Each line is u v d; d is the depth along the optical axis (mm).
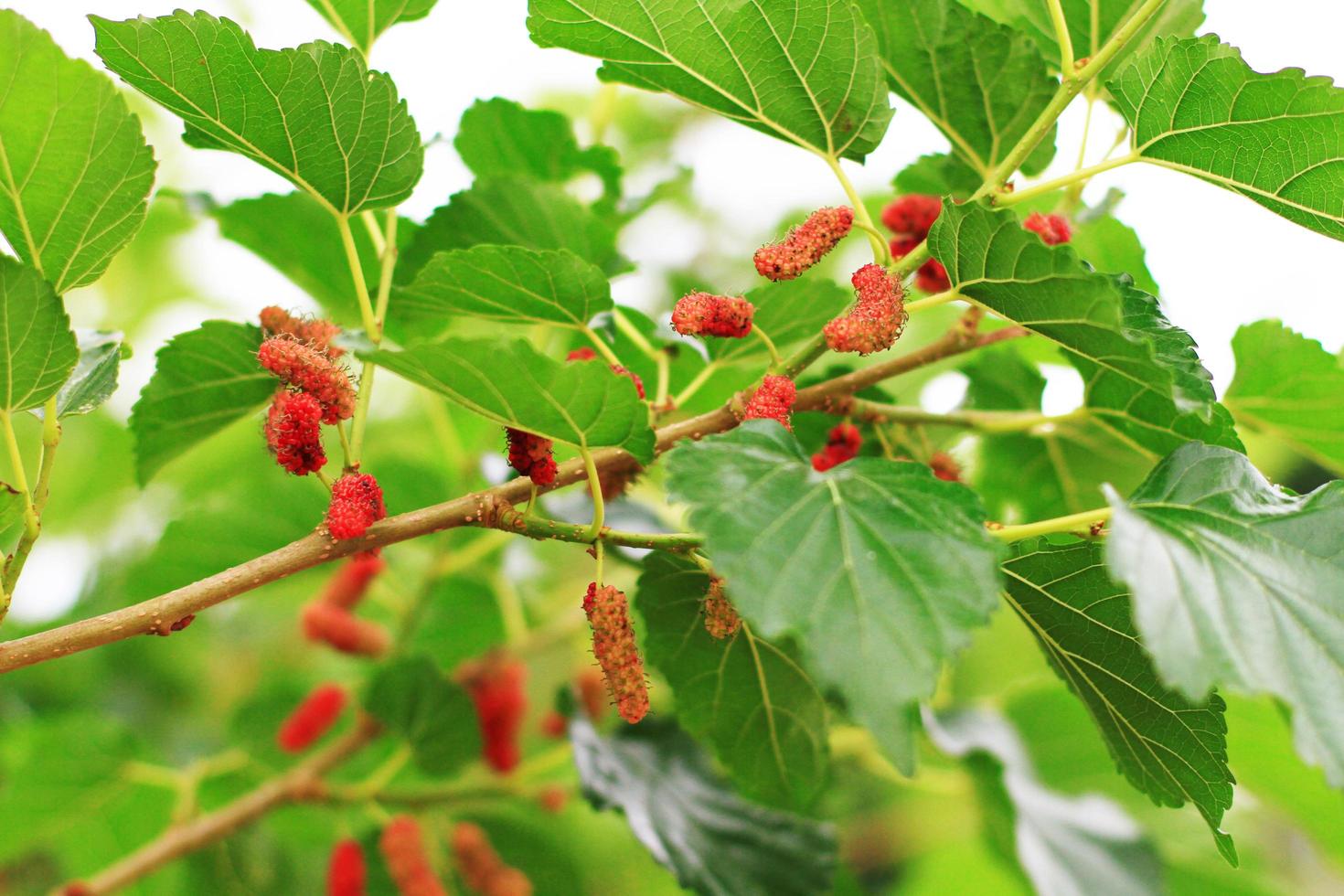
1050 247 476
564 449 691
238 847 758
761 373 642
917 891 916
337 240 655
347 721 794
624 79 561
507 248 547
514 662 742
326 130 528
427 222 635
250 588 494
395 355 473
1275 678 445
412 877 669
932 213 597
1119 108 534
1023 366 662
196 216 674
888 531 454
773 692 586
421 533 506
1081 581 516
